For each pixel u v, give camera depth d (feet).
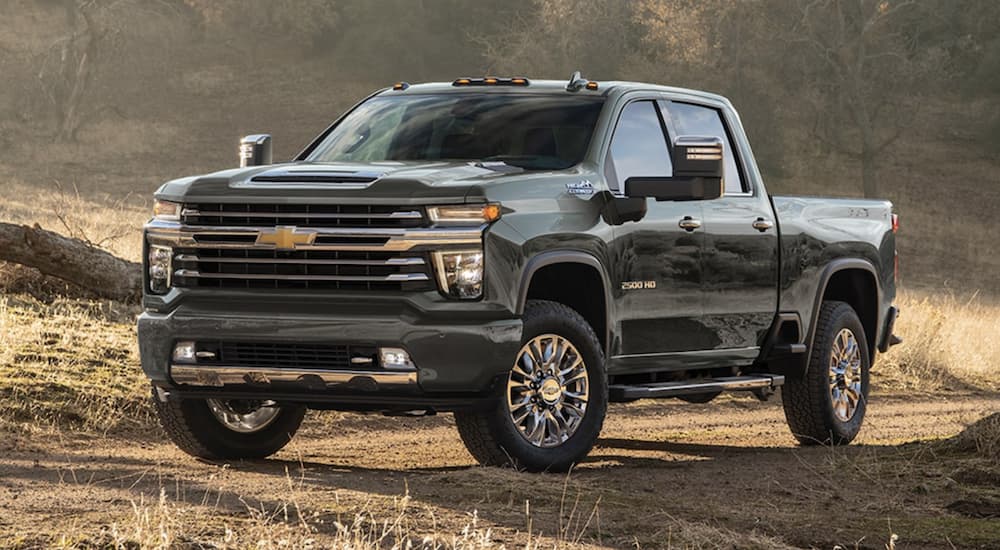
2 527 19.27
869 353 38.96
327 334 25.22
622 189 29.25
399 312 25.03
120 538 18.17
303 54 372.99
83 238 68.33
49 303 50.39
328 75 359.25
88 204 200.54
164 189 27.25
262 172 26.71
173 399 27.48
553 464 26.84
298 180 26.11
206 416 28.76
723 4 259.39
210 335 26.09
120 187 246.68
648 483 27.25
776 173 272.51
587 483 25.90
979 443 30.71
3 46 344.90
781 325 34.14
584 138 29.19
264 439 30.01
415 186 25.23
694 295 30.86
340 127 31.78
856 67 262.88
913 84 271.49
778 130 270.26
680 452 34.42
